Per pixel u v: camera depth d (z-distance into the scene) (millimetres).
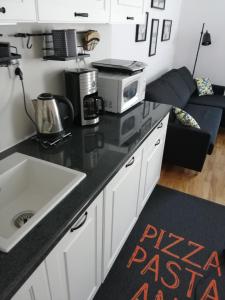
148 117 1885
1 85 1254
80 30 1724
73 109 1618
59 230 866
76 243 1052
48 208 952
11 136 1401
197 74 4590
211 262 1799
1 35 1184
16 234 833
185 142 2588
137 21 1838
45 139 1460
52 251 870
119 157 1340
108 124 1742
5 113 1323
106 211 1300
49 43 1457
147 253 1854
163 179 2732
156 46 3529
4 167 1193
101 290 1595
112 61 2004
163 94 2988
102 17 1369
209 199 2451
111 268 1730
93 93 1642
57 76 1606
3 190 1173
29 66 1379
